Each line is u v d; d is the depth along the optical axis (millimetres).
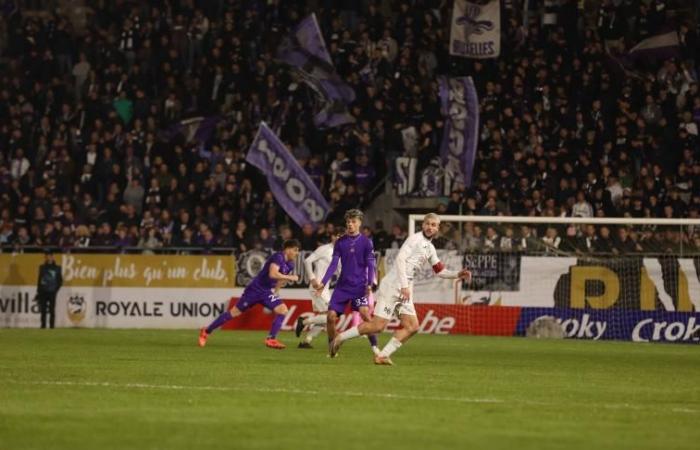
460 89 78562
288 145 82000
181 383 34438
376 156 79625
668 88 80375
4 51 95250
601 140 77812
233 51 85750
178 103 85312
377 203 81062
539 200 73812
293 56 84500
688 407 30922
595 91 80688
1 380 35125
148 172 80625
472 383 36312
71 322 72875
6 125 86375
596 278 68938
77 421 26047
